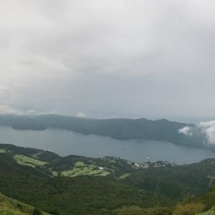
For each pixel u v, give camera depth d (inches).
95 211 7022.6
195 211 4183.1
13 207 3769.7
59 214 6097.4
